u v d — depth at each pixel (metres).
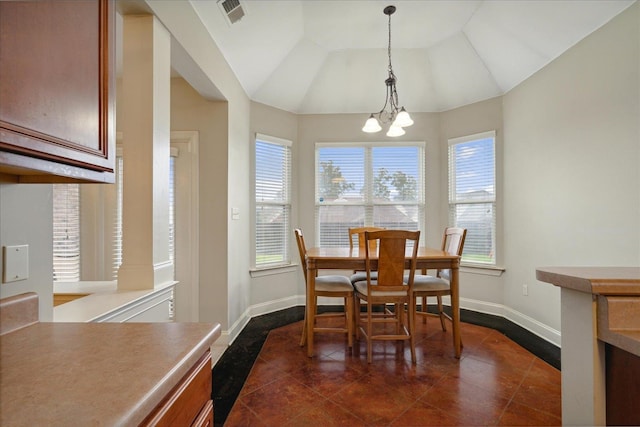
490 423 1.58
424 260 2.38
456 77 3.36
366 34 2.97
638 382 0.70
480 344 2.56
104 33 0.80
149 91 1.56
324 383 1.97
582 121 2.32
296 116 3.78
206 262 2.72
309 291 2.38
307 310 2.48
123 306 1.24
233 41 2.51
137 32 1.58
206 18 2.14
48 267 0.96
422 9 2.63
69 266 2.76
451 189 3.64
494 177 3.31
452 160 3.64
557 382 1.97
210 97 2.63
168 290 1.63
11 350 0.69
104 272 2.79
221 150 2.72
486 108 3.36
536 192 2.79
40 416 0.46
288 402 1.77
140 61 1.57
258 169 3.45
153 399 0.52
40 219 0.93
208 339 0.77
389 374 2.07
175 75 2.75
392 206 3.79
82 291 1.48
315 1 2.53
